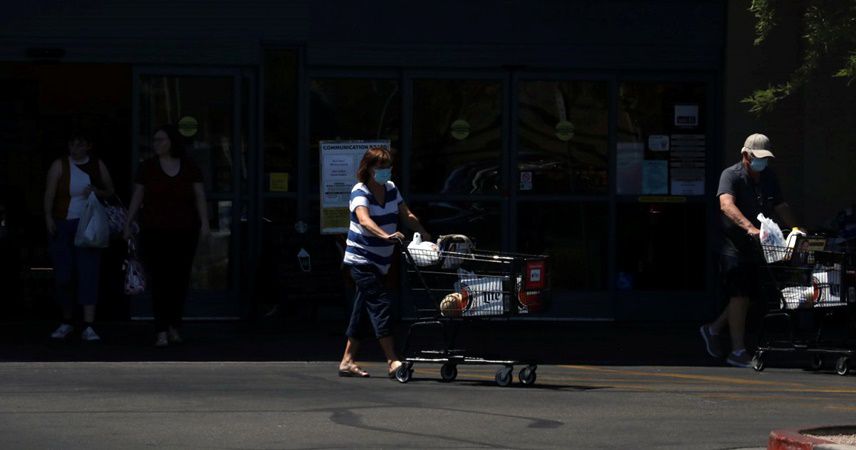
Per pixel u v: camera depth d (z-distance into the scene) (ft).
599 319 193.88
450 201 192.24
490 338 177.27
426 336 178.91
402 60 190.19
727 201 152.97
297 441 101.35
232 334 177.27
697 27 192.03
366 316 153.89
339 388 131.34
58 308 192.44
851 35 159.53
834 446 89.51
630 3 191.72
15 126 190.49
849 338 170.30
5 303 192.24
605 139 193.57
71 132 190.19
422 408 118.73
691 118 194.08
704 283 194.29
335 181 176.35
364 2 189.47
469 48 190.80
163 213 163.84
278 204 191.11
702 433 107.45
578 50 191.42
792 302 149.69
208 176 190.29
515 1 190.80
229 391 128.26
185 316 189.26
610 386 136.26
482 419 112.98
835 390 135.64
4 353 156.46
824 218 190.90
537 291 132.98
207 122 189.67
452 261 133.80
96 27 186.91
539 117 192.95
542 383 138.10
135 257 165.78
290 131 190.80
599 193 193.77
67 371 142.31
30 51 186.19
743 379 144.15
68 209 169.07
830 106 190.08
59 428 106.32
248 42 188.44
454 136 192.13
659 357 162.61
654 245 194.49
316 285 179.52
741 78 191.52
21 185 191.21
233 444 99.81
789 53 190.80
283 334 177.99
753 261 153.99
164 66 188.34
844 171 190.39
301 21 188.96
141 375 139.64
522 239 193.57
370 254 136.98
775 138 191.72
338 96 191.01
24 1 185.78
